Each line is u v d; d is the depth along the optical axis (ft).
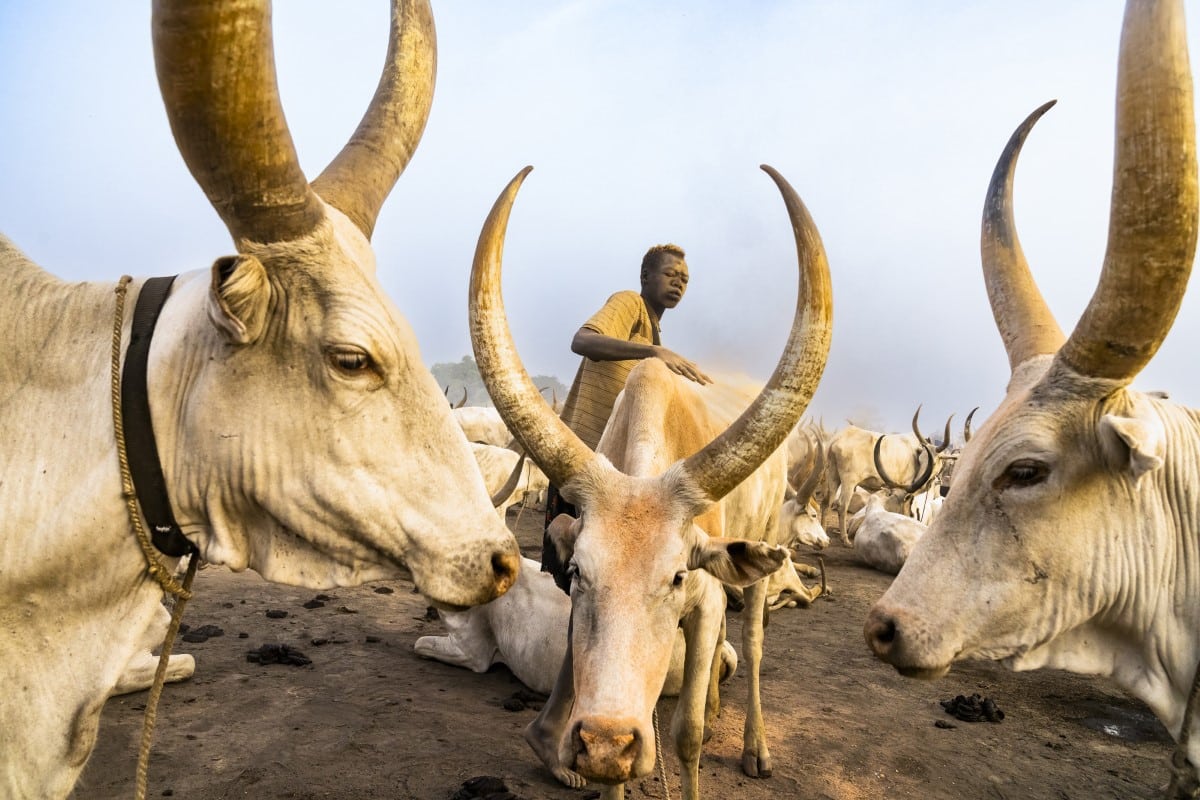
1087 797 12.92
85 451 6.15
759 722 13.10
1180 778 8.56
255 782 11.30
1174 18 6.89
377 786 11.43
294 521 6.38
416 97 8.17
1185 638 8.55
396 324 6.50
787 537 32.65
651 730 7.65
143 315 6.46
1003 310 10.52
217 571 23.82
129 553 6.28
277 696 14.58
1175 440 8.57
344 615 20.43
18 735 6.06
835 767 13.43
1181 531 8.53
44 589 6.07
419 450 6.57
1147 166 7.10
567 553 9.36
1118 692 18.57
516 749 13.03
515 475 19.11
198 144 5.27
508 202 8.90
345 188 7.40
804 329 8.45
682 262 15.84
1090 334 7.92
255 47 4.93
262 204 5.69
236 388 6.25
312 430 6.28
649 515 8.53
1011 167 11.04
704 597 10.46
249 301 5.87
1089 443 8.22
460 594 6.59
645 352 13.56
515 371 8.89
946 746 14.67
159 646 16.83
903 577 8.96
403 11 8.19
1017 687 18.62
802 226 8.41
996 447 8.55
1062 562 8.40
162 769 11.52
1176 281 7.32
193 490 6.36
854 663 19.77
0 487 5.98
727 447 8.61
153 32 4.74
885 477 45.70
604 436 12.46
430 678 16.20
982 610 8.51
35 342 6.37
